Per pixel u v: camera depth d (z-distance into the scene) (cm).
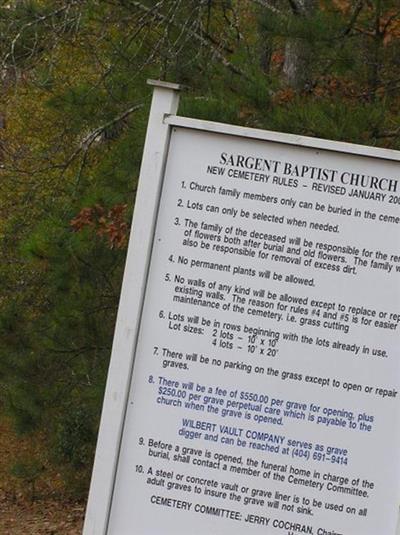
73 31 994
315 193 472
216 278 477
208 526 480
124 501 486
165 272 481
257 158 475
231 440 477
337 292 470
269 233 474
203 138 480
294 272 472
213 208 479
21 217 1167
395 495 467
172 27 942
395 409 467
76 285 971
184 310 479
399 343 467
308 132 764
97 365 999
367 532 470
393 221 468
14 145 1298
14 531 1137
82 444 1085
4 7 1031
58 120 1165
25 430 1055
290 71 866
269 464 475
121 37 991
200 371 478
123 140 938
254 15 856
